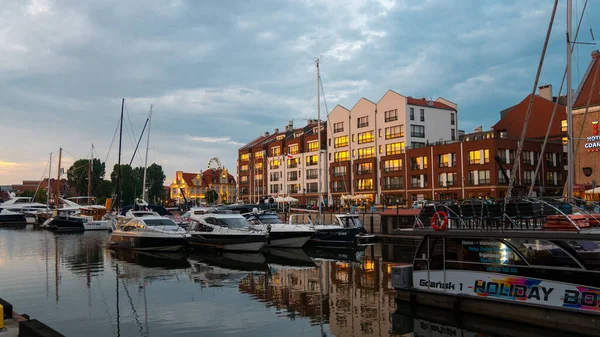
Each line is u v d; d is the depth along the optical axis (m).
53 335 9.05
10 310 12.13
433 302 15.20
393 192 70.88
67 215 62.09
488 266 14.00
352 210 48.06
